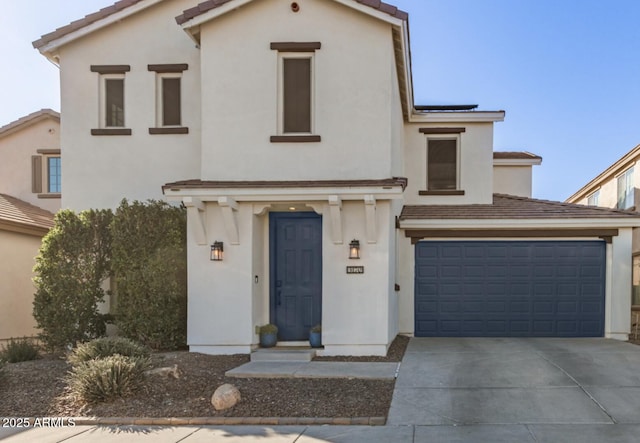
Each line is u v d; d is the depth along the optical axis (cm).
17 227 1207
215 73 967
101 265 1004
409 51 1062
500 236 1191
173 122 1134
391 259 988
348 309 925
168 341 961
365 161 944
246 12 969
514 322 1188
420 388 718
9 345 981
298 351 907
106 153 1117
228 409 643
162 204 1009
